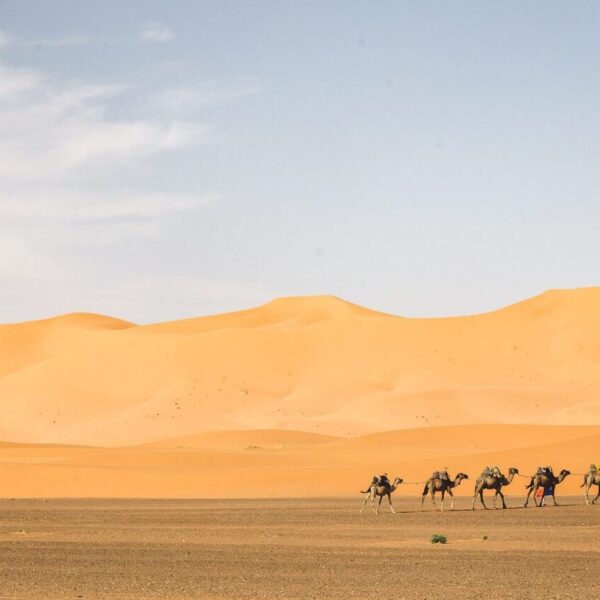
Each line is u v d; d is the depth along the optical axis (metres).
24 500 177.12
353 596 68.50
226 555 93.50
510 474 149.62
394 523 126.94
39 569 83.06
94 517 139.00
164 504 164.38
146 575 79.25
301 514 140.75
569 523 125.50
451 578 77.75
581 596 68.62
